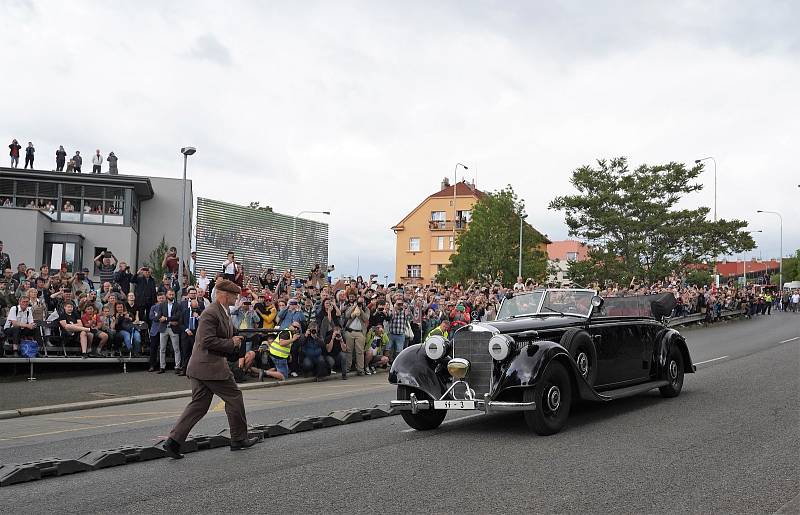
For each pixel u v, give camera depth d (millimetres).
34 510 5852
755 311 47094
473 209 60469
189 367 7965
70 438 9469
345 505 5797
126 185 36906
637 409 10586
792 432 8586
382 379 17359
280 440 8750
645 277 44406
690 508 5613
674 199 45375
